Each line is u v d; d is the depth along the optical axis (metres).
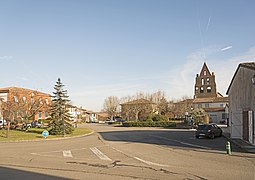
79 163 12.59
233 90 26.81
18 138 26.98
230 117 28.50
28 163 12.60
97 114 104.75
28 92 46.19
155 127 54.69
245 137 22.67
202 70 88.88
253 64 21.89
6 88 56.22
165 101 78.38
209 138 26.97
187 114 55.66
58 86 34.19
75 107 85.69
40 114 58.41
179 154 15.59
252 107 19.78
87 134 35.03
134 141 24.38
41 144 22.08
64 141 25.12
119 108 93.06
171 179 9.22
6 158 14.20
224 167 11.44
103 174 10.07
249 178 9.35
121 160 13.46
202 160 13.34
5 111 35.88
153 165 11.99
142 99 82.75
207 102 78.69
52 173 10.30
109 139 26.88
